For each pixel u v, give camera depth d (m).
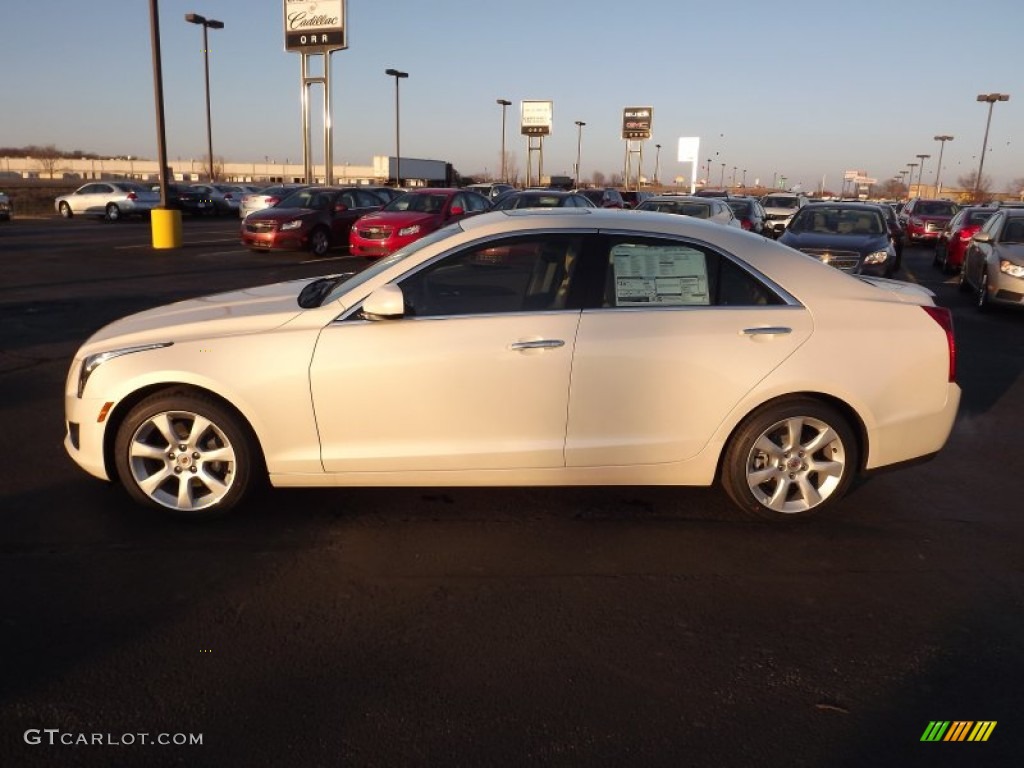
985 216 17.45
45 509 4.38
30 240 21.66
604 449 4.11
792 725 2.77
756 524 4.36
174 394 4.07
